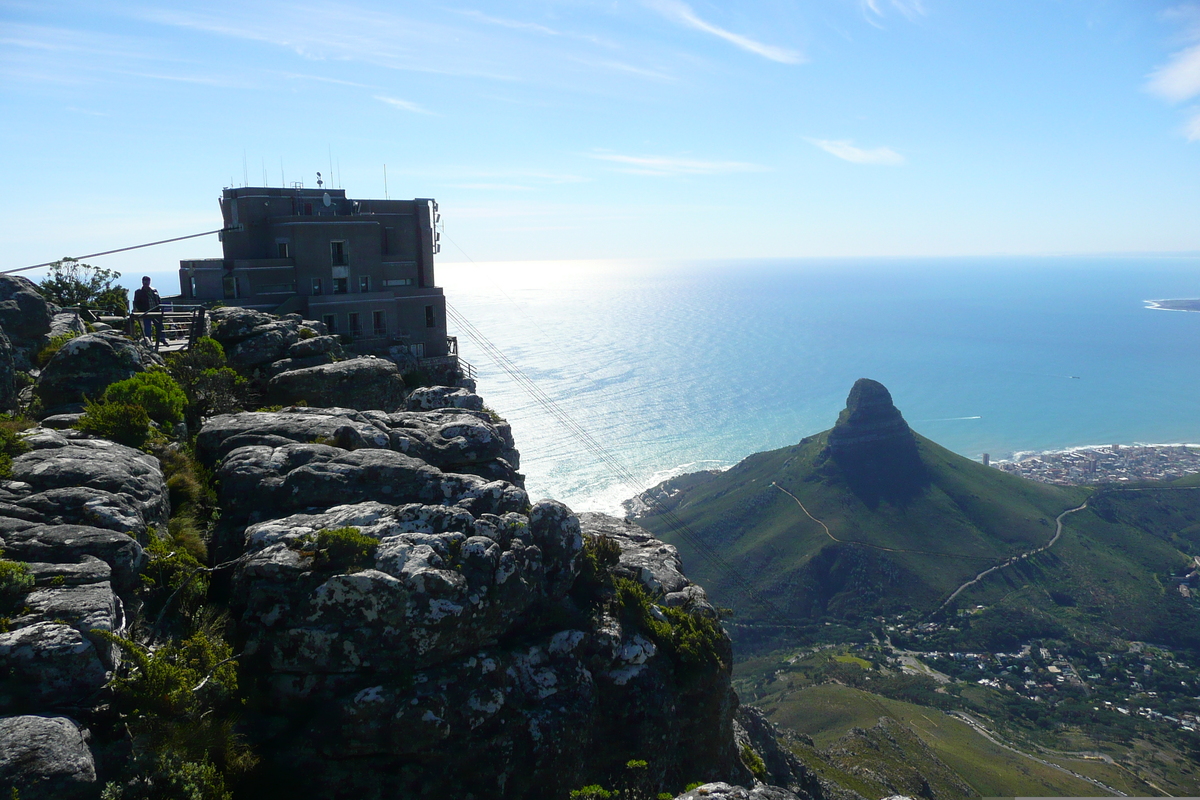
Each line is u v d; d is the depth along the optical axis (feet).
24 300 96.78
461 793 58.85
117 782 44.47
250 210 181.27
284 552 61.31
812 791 169.27
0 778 38.11
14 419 72.90
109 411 73.51
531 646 68.44
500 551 66.69
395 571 60.29
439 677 59.72
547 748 63.26
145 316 138.21
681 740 81.10
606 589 79.51
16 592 46.96
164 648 52.47
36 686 44.27
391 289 193.57
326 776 55.52
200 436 81.15
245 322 131.44
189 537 65.77
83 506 56.18
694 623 84.74
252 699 57.31
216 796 48.96
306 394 113.80
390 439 85.35
